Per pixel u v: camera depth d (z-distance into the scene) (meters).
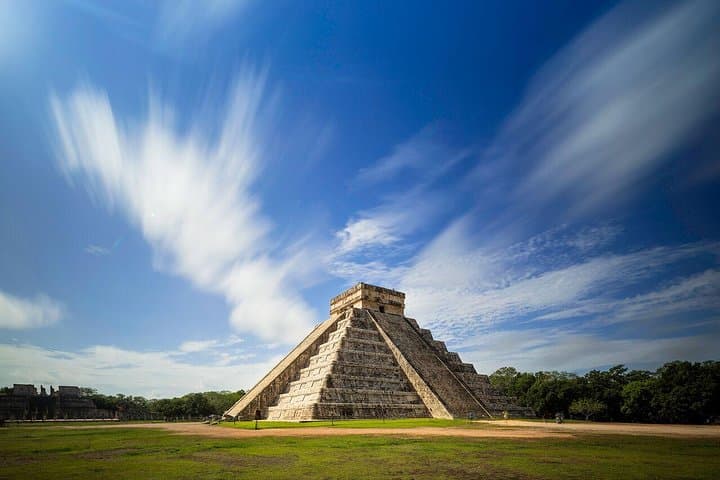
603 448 17.45
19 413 78.88
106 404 95.38
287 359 55.69
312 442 19.97
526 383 74.69
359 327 54.06
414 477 10.96
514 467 12.51
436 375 48.81
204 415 90.56
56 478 11.09
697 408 49.91
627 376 72.19
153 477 11.15
